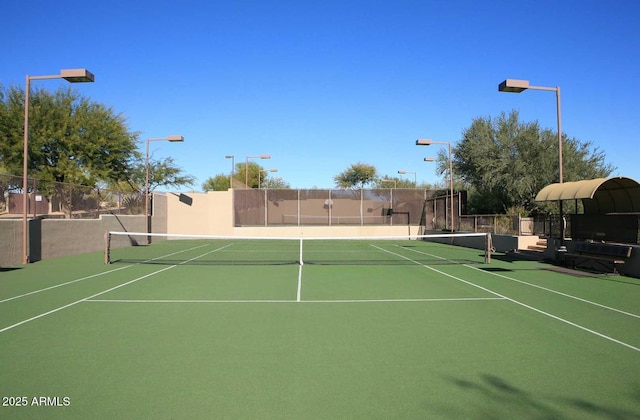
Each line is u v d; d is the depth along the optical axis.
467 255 23.39
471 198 37.53
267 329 7.93
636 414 4.57
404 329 7.96
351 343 7.07
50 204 21.81
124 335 7.50
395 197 40.38
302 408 4.70
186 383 5.37
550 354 6.54
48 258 20.94
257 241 38.12
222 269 17.03
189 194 39.62
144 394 5.05
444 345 6.97
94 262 19.52
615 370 5.86
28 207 19.98
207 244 33.78
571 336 7.50
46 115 31.08
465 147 37.41
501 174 33.69
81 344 6.98
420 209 40.56
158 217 36.50
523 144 33.28
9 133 29.84
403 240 39.72
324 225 39.91
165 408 4.69
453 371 5.82
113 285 12.95
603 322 8.49
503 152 34.12
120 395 5.02
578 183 15.88
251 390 5.17
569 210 28.09
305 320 8.62
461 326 8.17
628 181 15.01
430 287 12.63
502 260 20.22
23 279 14.15
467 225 30.11
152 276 14.93
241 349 6.73
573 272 15.77
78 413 4.57
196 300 10.64
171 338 7.33
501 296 11.20
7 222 17.92
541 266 17.70
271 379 5.52
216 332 7.71
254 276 15.00
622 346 6.94
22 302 10.34
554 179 31.39
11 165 29.67
